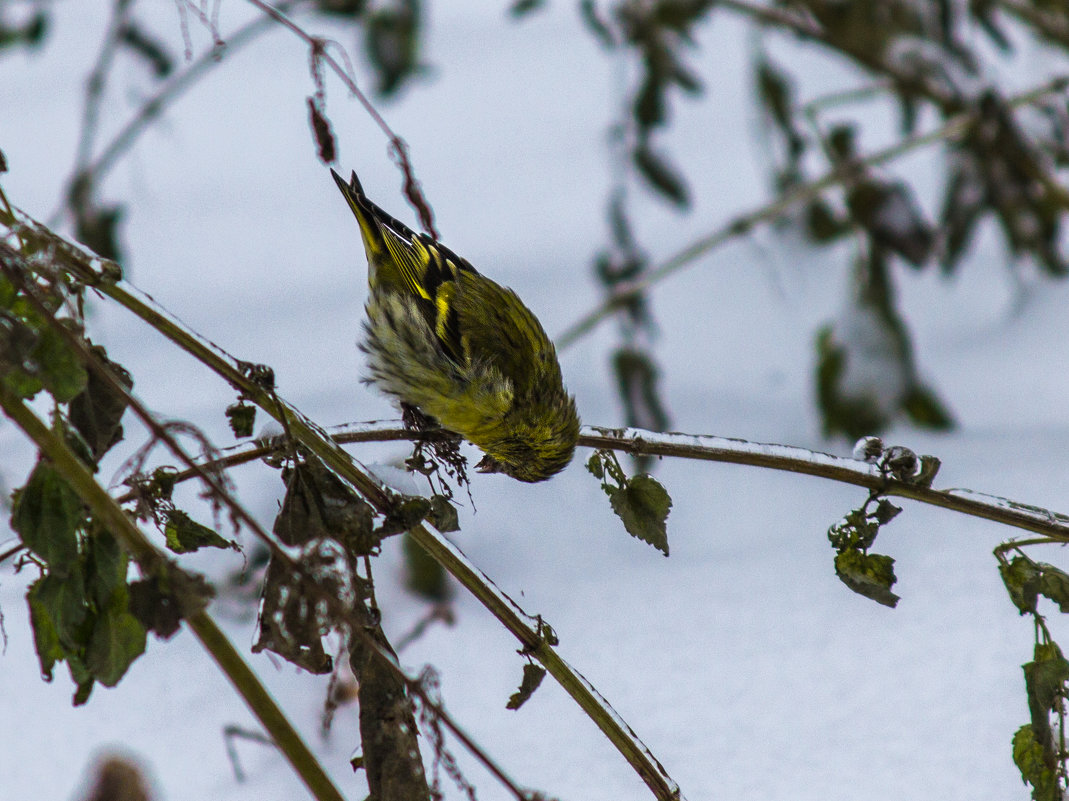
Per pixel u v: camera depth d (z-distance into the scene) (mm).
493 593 3924
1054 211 10922
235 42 9203
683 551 8188
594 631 7105
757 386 11297
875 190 9406
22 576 6902
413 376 7363
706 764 5762
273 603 3582
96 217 9148
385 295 7645
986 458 9062
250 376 3604
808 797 5414
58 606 3314
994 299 12820
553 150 17922
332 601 3057
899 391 9336
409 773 3676
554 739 5938
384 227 7609
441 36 25000
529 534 8664
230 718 6059
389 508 3771
